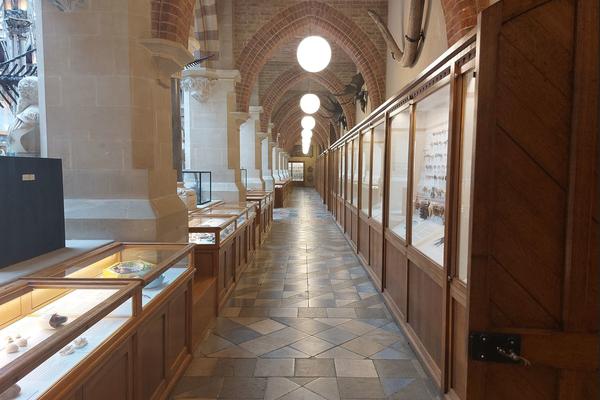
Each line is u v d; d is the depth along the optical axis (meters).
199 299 4.04
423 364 3.55
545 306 1.59
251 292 5.80
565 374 1.58
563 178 1.55
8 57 10.30
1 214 2.52
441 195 3.28
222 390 3.19
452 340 2.98
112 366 2.14
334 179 14.98
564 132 1.54
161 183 4.45
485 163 1.57
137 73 4.09
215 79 8.76
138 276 2.68
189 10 4.60
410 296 4.19
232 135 9.48
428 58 5.95
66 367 1.81
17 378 1.40
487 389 1.65
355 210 8.67
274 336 4.24
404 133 4.54
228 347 3.96
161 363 2.94
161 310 2.86
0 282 2.20
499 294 1.61
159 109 4.50
